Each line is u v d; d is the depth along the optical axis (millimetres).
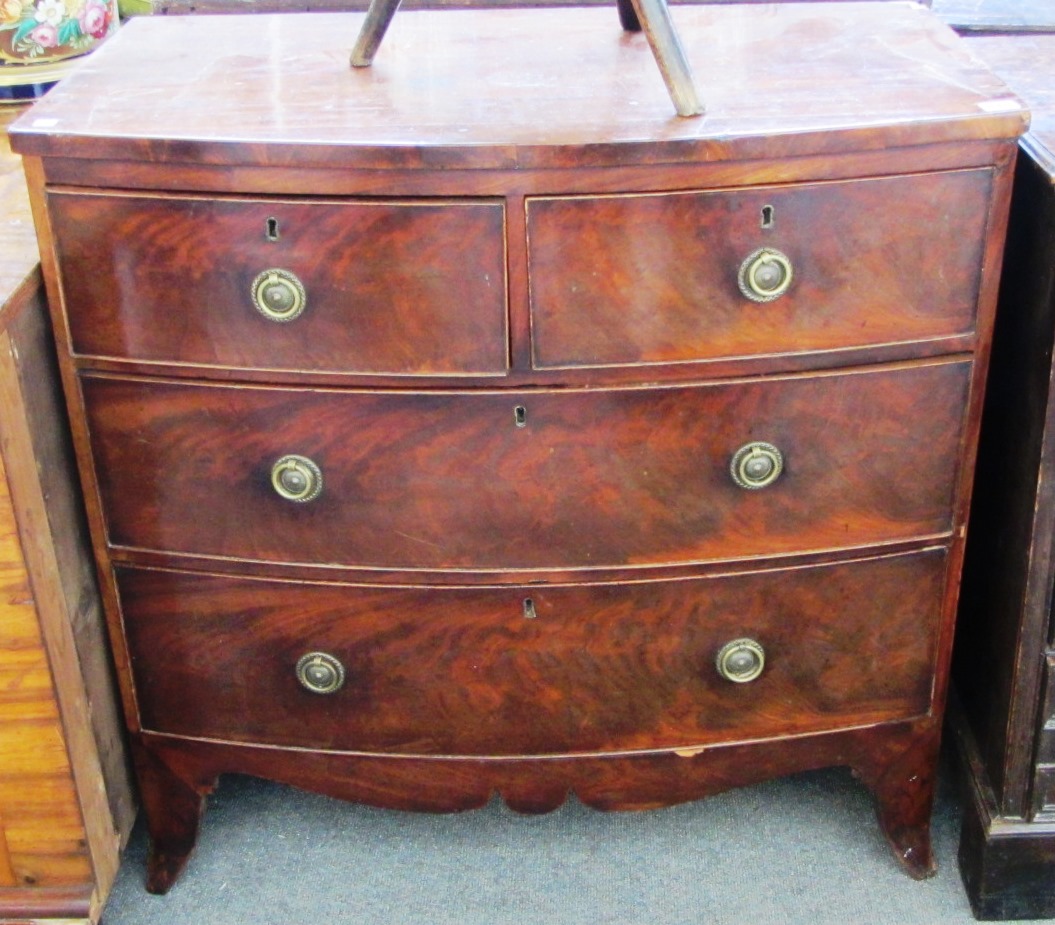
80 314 1405
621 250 1327
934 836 1793
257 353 1397
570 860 1775
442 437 1426
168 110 1378
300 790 1887
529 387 1396
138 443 1467
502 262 1330
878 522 1501
